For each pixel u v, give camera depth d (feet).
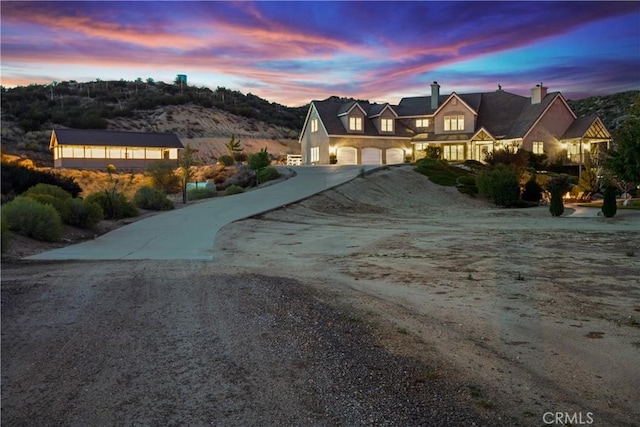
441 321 21.04
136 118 287.07
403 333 19.38
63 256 41.52
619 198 108.78
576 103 321.11
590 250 40.91
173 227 62.34
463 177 115.55
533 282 28.58
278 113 376.68
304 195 92.63
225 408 13.33
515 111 165.68
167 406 13.52
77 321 21.75
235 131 306.96
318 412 12.96
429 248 44.34
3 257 39.75
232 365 16.37
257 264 37.83
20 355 17.60
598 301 23.84
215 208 80.79
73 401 13.92
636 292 25.63
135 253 43.78
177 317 22.22
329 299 25.29
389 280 30.48
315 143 167.12
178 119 296.51
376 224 68.54
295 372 15.62
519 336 18.85
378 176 113.80
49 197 57.16
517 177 106.52
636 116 72.18
